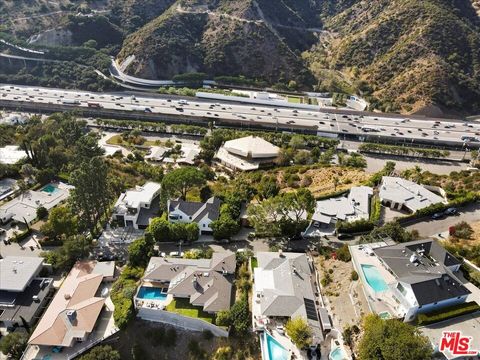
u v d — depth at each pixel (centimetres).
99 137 18962
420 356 6431
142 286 9150
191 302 8550
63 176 14075
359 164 16762
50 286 9469
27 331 8419
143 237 10512
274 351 7600
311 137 19438
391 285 8144
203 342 8175
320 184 14262
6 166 13888
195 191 13238
